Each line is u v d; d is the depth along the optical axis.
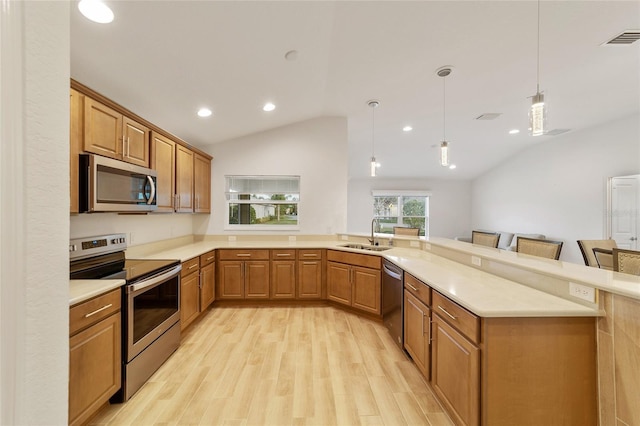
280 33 2.10
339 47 2.38
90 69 2.04
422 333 2.01
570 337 1.35
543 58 2.57
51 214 0.55
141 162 2.45
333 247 3.63
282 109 3.61
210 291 3.44
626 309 1.21
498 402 1.34
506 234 6.39
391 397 1.88
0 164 0.46
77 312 1.46
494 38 2.27
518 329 1.34
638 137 4.06
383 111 4.00
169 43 1.95
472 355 1.40
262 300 3.72
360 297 3.30
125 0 1.54
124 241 2.48
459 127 4.70
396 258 2.74
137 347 1.92
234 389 1.95
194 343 2.63
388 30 2.16
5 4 0.46
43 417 0.53
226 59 2.29
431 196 8.17
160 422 1.65
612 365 1.26
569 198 5.10
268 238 4.22
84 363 1.51
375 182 8.18
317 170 4.27
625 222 4.21
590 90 3.29
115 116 2.11
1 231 0.46
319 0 1.81
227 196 4.31
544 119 1.93
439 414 1.72
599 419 1.33
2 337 0.47
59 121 0.57
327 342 2.65
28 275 0.50
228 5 1.74
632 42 2.32
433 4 1.89
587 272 1.56
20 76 0.48
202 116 3.28
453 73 2.85
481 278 1.96
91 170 1.80
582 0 1.86
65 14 0.58
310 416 1.70
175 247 3.61
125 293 1.84
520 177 6.26
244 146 4.24
